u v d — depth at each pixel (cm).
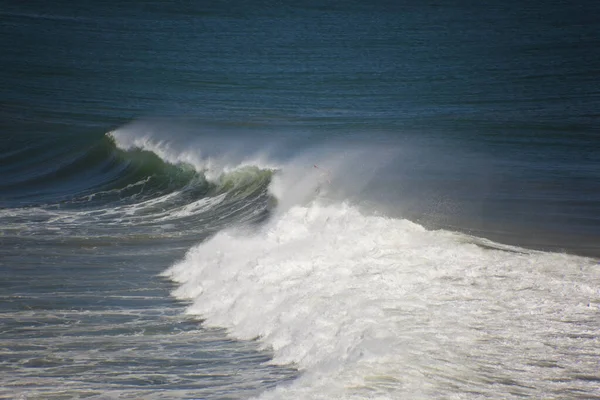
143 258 4544
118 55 15350
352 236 3994
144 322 3378
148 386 2641
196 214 5784
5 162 8081
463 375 2470
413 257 3728
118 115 10388
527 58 15175
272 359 2834
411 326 2873
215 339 3131
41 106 10812
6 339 3161
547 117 9694
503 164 7000
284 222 4244
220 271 3847
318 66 14812
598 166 6931
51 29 18112
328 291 3294
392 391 2342
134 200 6378
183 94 12044
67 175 7612
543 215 5109
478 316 2994
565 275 3503
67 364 2877
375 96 11906
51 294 3819
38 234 5134
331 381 2420
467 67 14350
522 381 2441
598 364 2583
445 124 9419
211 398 2491
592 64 14188
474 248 3878
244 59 15438
